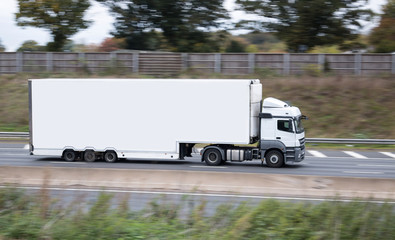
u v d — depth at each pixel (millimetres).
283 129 34406
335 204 16750
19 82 59469
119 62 61688
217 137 34781
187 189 24625
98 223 16328
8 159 37562
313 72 57188
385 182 22031
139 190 24797
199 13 69938
